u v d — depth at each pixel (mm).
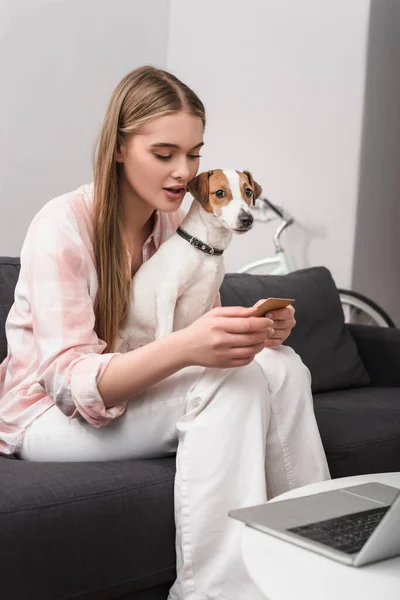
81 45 3303
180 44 3760
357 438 1747
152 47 3648
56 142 3252
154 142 1319
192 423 1210
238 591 1144
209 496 1172
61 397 1263
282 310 1311
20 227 3162
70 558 1136
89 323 1309
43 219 1341
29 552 1089
